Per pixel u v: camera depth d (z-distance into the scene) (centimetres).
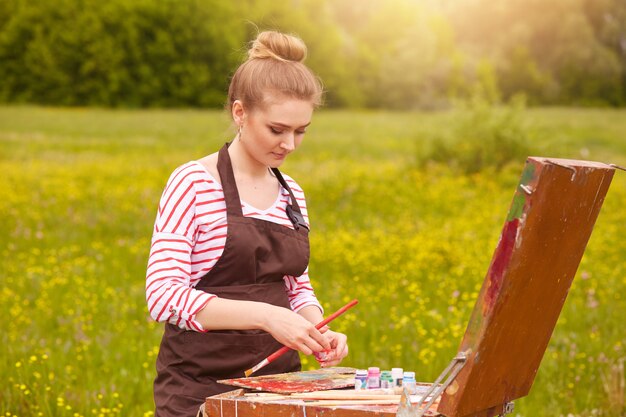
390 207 1486
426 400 247
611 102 7762
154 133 3316
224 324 268
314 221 1309
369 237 1192
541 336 264
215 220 285
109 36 6531
